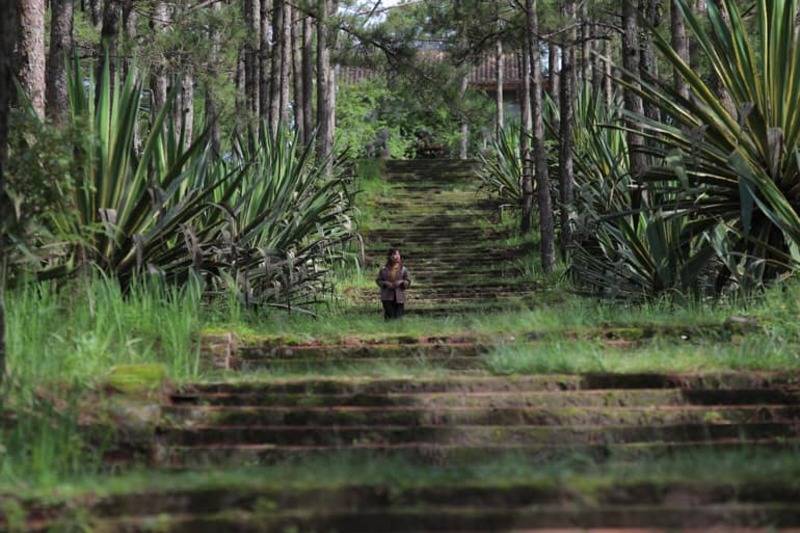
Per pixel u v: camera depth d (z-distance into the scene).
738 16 12.35
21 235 9.83
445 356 10.20
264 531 5.31
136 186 11.62
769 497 5.61
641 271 13.54
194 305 10.87
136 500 5.59
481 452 7.19
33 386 7.62
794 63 12.00
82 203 11.20
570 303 13.45
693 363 8.88
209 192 11.75
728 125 12.42
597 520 5.36
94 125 11.38
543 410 7.75
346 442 7.52
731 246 12.76
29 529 5.29
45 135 10.01
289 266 12.95
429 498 5.60
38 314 9.09
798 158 11.46
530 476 5.91
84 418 7.37
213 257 12.36
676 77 16.34
